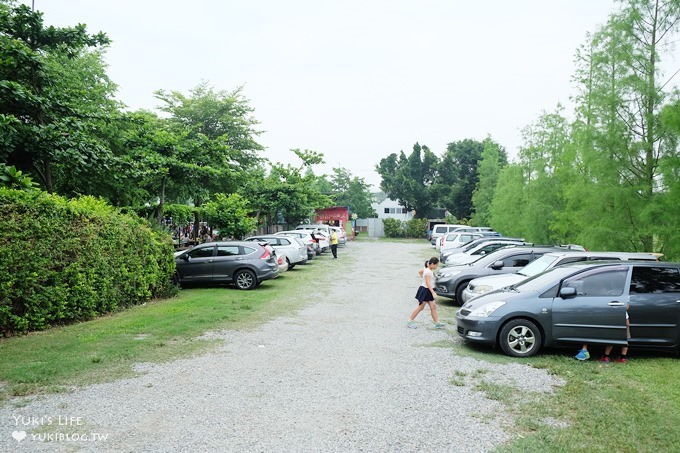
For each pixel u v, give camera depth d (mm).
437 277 12898
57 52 14430
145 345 7680
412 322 9531
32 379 5836
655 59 13461
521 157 28266
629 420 4758
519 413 4965
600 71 14625
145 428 4492
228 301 12383
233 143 32000
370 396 5465
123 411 4910
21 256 8258
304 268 22422
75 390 5531
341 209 52156
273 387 5742
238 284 15031
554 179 23141
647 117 13250
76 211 9648
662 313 7133
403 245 45188
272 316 10492
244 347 7711
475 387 5809
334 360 6996
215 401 5234
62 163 13203
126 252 11180
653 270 7398
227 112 32250
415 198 66688
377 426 4609
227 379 6027
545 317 7266
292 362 6859
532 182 24453
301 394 5504
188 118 31609
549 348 7840
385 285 16375
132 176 15258
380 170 78875
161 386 5719
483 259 12594
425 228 61938
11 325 8227
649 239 13453
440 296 12438
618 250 13531
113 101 20672
